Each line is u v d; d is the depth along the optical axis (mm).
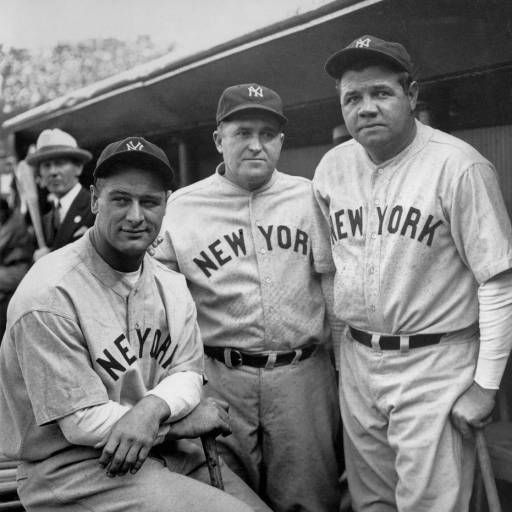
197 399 2156
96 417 1938
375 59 2113
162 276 2215
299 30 2809
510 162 2646
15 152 5203
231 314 2541
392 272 2186
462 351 2201
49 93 4891
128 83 3943
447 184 2104
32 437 2049
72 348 1953
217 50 3244
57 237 4301
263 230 2541
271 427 2572
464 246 2109
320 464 2627
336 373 2863
